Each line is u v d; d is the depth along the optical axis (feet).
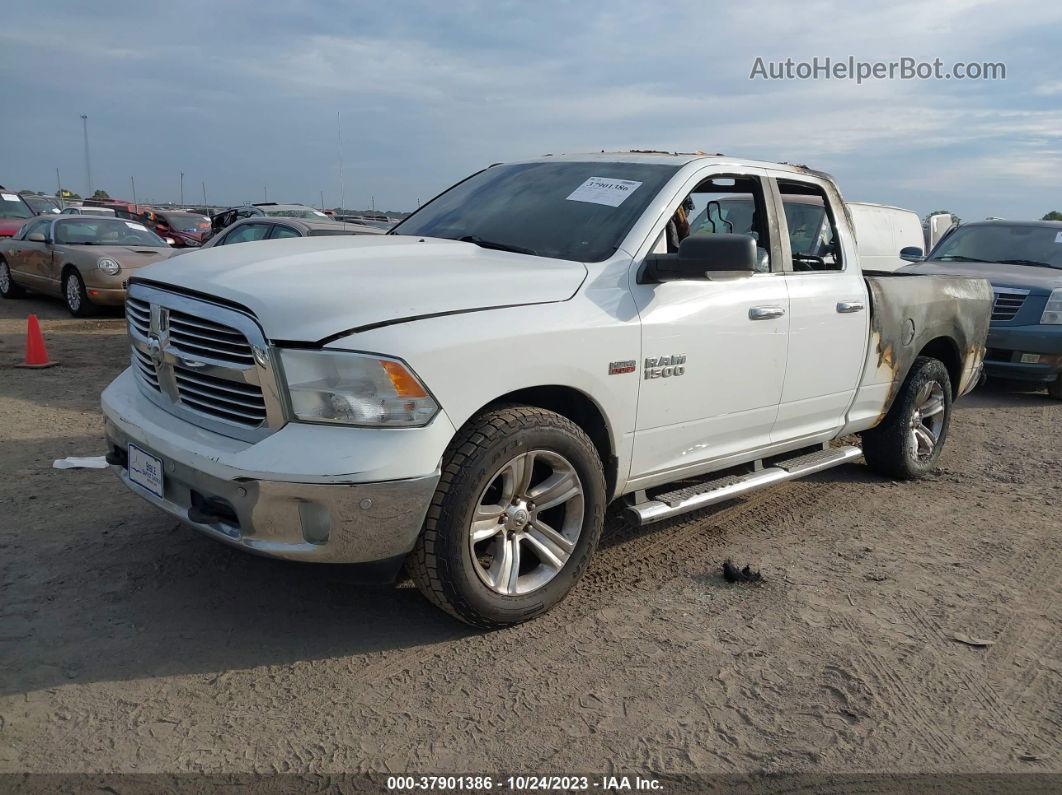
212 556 13.39
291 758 8.82
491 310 10.82
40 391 24.53
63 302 46.34
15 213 67.46
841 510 17.44
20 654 10.44
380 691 10.09
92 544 13.66
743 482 14.93
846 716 10.03
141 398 11.92
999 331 30.30
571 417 12.53
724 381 13.82
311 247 12.37
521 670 10.66
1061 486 19.98
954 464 21.72
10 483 16.35
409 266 11.46
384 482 9.79
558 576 11.91
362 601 12.26
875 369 17.37
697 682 10.58
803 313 15.14
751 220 15.21
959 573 14.37
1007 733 9.86
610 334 11.85
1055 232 34.22
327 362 9.69
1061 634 12.30
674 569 13.99
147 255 42.22
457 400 10.28
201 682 10.09
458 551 10.59
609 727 9.60
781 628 12.07
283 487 9.62
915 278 18.79
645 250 12.79
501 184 15.42
